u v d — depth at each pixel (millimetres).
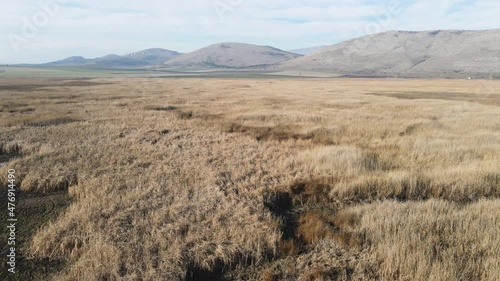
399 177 11414
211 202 9742
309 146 17141
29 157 14055
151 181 11352
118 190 10609
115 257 6773
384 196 10750
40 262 7156
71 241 7578
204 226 8320
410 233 7809
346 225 8680
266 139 19594
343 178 11938
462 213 8805
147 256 6934
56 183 11352
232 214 9070
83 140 17531
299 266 7059
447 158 14344
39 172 12039
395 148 16516
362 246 7719
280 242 7797
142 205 9469
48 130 19875
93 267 6551
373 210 9344
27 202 10203
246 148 16359
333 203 10641
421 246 7172
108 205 9461
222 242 7613
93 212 8906
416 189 11125
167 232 8016
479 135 18766
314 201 10789
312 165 13281
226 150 15906
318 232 8391
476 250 7195
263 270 7047
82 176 11727
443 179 11492
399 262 6762
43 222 8922
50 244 7520
